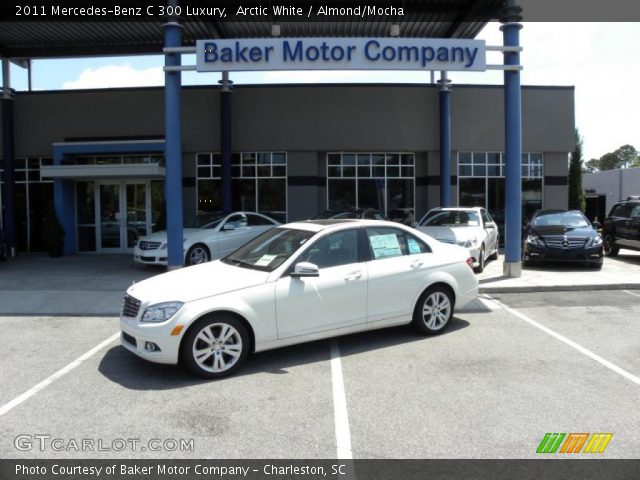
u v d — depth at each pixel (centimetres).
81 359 587
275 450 369
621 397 461
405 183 1709
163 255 1198
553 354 589
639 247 1374
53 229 1565
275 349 613
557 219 1378
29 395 479
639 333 683
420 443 377
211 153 1658
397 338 657
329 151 1673
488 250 1273
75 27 1555
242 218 1338
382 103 1655
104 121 1661
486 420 414
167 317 503
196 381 510
